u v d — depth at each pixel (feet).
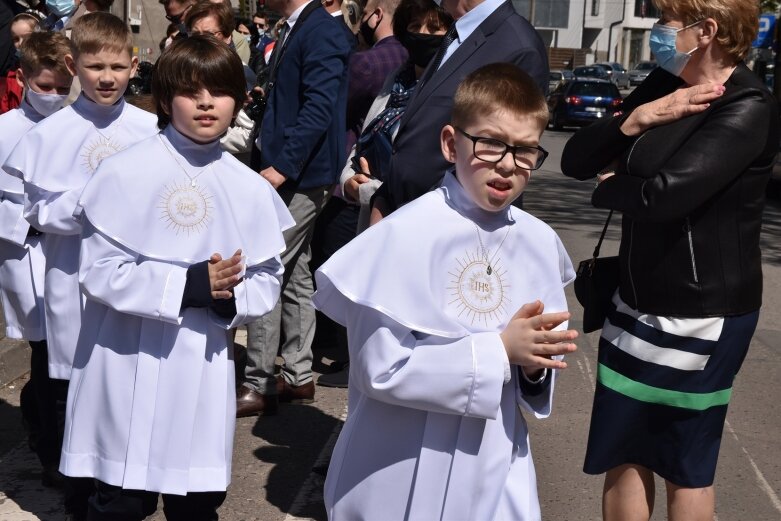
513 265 8.29
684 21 9.11
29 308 13.16
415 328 7.75
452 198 8.18
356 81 17.78
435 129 11.36
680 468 9.43
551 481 14.43
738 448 15.99
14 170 12.14
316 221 18.63
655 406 9.43
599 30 226.38
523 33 11.41
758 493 14.30
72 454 10.12
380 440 8.05
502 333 7.84
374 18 18.11
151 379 9.91
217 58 10.04
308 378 17.19
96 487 10.43
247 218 10.47
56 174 12.11
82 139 12.35
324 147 15.99
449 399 7.62
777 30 67.77
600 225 38.42
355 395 8.52
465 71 11.32
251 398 16.43
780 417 17.53
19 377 17.81
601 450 9.68
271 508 13.15
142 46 52.47
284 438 15.58
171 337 9.91
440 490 7.93
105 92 12.32
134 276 9.73
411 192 11.59
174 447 9.95
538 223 8.49
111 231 9.89
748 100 8.91
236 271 9.62
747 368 20.42
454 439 7.94
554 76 152.66
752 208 9.20
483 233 8.16
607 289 9.95
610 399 9.63
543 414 8.21
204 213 10.28
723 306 9.15
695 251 9.11
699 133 8.94
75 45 12.28
